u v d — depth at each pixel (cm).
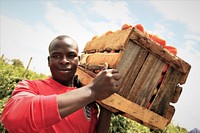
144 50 185
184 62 195
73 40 187
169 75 196
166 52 189
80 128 180
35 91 170
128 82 184
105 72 129
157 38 199
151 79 192
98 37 263
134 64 184
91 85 125
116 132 716
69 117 174
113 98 178
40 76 1703
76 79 218
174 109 202
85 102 120
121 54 175
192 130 504
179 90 199
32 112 115
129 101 184
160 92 195
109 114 206
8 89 1018
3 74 1187
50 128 164
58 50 177
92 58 234
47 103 116
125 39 177
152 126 200
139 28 197
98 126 206
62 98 117
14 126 117
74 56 183
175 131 1171
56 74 182
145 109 190
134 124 817
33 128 115
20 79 1096
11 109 123
